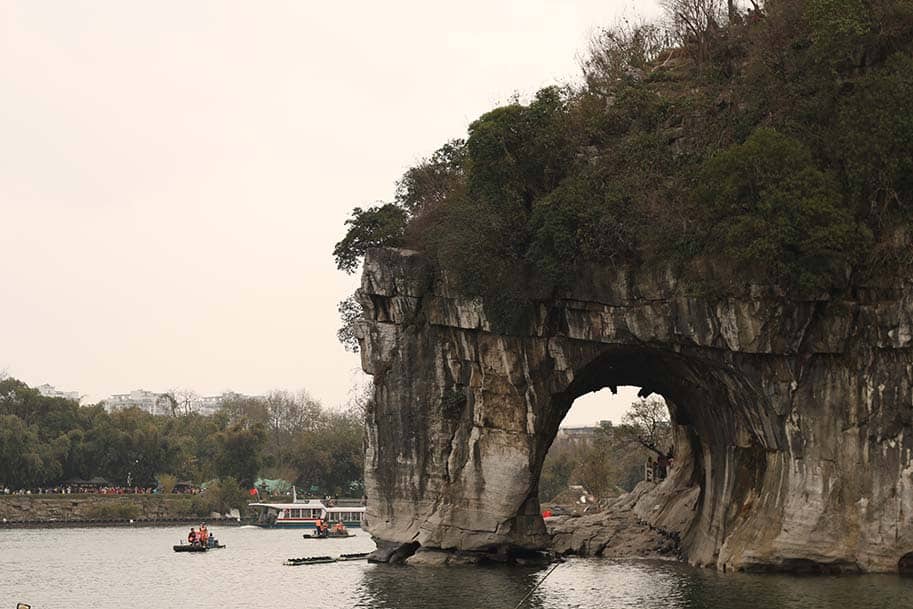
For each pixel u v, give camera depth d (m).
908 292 50.97
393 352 67.50
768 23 59.59
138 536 116.50
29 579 69.06
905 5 54.44
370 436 68.56
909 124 51.25
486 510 63.12
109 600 57.66
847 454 51.88
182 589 61.88
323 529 113.81
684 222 54.75
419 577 58.25
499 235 61.12
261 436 156.88
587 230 57.81
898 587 46.72
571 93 69.00
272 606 51.50
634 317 57.16
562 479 159.50
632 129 62.41
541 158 62.03
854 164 52.25
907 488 50.66
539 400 62.78
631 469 151.00
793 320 51.97
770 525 52.94
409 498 66.19
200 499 145.75
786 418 52.94
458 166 73.50
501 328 62.16
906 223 51.78
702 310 54.09
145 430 153.25
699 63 65.50
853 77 55.34
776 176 51.84
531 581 55.22
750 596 45.50
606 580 54.94
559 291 60.09
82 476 148.25
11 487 138.00
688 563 63.12
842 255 50.88
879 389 51.62
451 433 65.19
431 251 65.75
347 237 74.00
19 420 137.88
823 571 51.56
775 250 50.69
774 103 56.94
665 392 69.94
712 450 63.72
